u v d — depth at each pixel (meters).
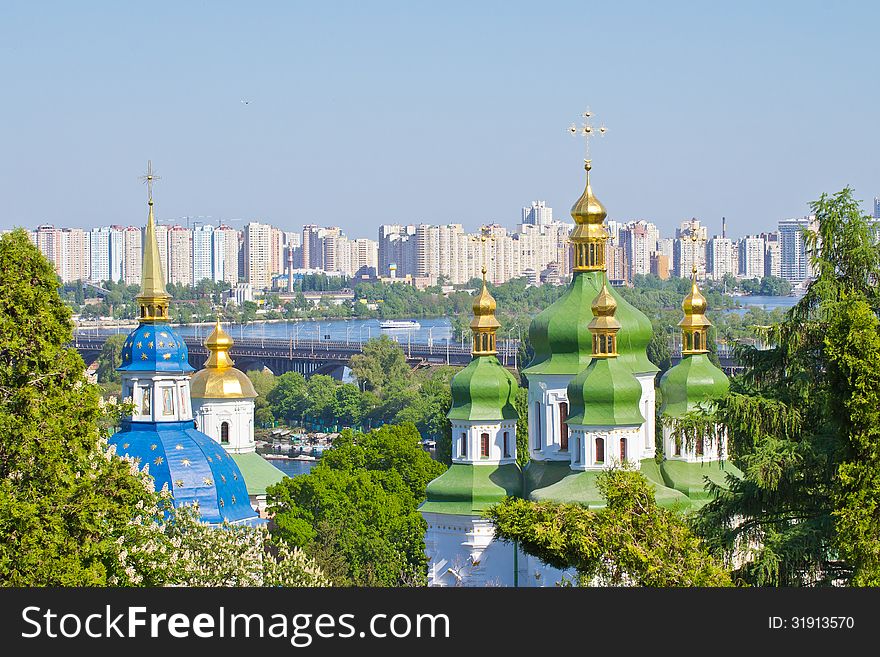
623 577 102.31
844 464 97.00
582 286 158.75
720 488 110.44
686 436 109.25
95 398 99.56
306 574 119.75
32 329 97.31
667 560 97.31
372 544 174.12
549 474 154.62
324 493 175.62
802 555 98.88
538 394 157.25
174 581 107.56
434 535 156.88
